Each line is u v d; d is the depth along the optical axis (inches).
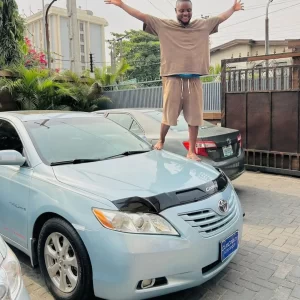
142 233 93.1
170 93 172.1
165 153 148.1
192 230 98.2
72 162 123.9
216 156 198.2
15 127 138.0
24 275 128.5
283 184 248.8
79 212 99.1
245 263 134.3
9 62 491.5
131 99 437.7
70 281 104.6
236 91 288.4
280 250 145.1
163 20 166.1
